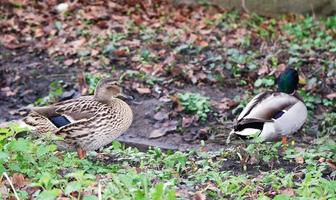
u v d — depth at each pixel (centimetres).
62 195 836
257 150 1107
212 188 930
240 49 1784
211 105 1505
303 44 1819
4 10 1998
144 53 1727
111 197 818
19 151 918
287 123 1192
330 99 1537
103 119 1089
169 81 1603
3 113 1517
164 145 1364
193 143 1382
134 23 1944
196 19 2038
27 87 1617
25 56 1745
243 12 2156
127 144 1359
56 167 941
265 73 1636
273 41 1839
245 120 1173
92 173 984
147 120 1465
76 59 1716
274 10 2141
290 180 962
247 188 929
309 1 2120
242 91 1590
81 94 1559
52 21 1942
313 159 1110
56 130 1084
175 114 1477
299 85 1567
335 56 1725
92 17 1959
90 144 1100
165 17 2025
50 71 1673
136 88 1567
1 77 1652
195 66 1669
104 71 1664
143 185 863
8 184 871
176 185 959
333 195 874
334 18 2030
